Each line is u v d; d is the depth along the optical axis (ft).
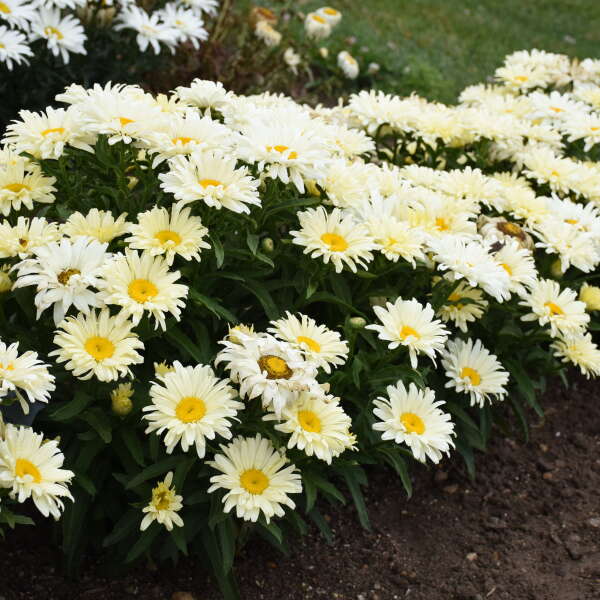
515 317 3.26
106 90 2.68
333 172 2.82
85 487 2.27
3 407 2.24
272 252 2.69
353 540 2.95
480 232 3.13
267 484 2.25
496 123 3.73
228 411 2.19
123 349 2.19
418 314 2.57
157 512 2.23
